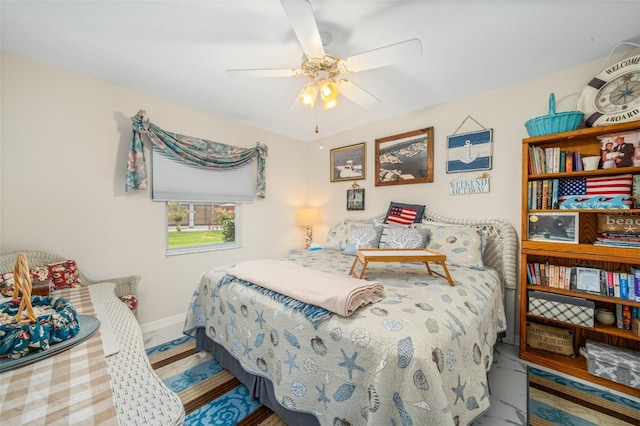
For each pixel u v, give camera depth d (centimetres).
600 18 150
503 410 149
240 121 323
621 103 172
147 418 63
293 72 173
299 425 127
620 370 162
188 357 205
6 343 80
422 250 185
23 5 141
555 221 193
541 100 216
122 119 235
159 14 148
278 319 138
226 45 176
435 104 275
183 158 270
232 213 333
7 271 174
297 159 397
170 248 276
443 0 137
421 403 89
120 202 236
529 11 145
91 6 142
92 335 104
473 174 252
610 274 177
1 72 182
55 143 203
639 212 171
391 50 144
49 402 65
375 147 325
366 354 102
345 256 268
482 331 136
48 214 201
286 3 112
